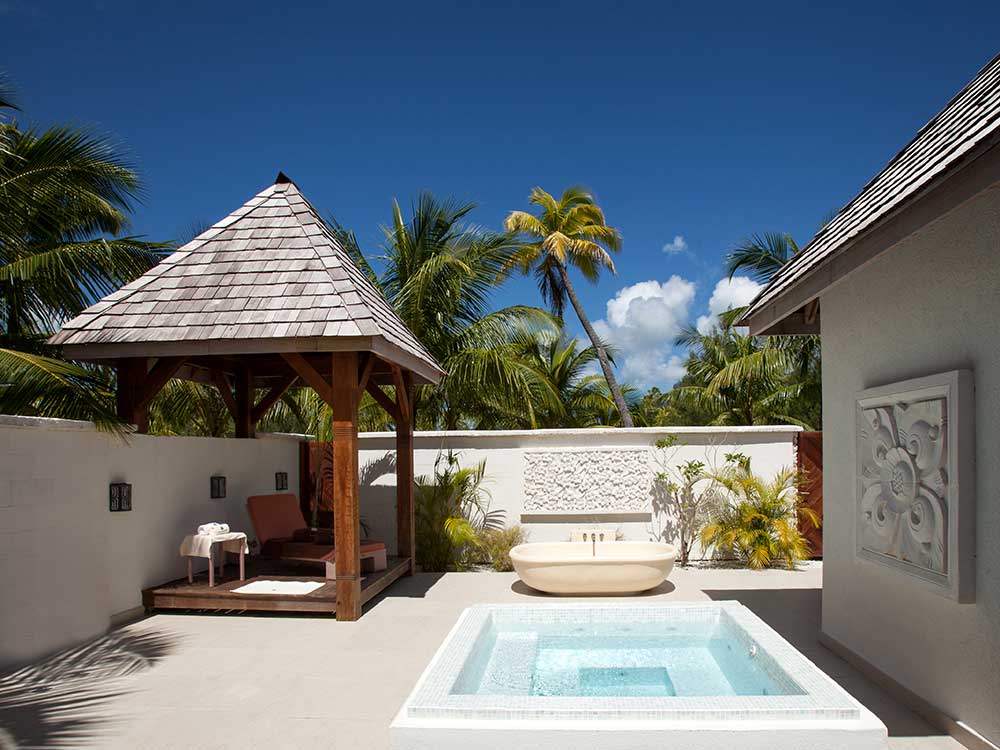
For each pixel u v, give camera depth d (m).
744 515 9.07
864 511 4.70
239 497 8.52
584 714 3.08
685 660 4.87
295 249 7.39
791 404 17.28
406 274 12.61
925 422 3.87
